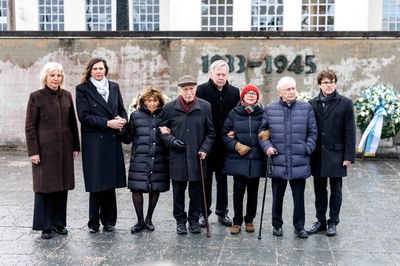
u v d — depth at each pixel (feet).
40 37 38.81
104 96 20.58
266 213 23.52
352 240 20.12
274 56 37.27
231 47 37.55
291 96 19.92
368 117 35.70
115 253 18.80
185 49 37.96
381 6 53.42
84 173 20.54
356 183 29.48
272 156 20.03
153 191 20.75
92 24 56.24
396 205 24.98
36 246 19.45
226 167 20.57
